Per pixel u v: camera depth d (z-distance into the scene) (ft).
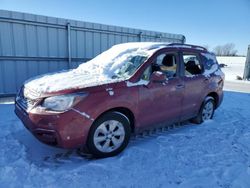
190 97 13.55
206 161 10.06
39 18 23.44
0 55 21.93
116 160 9.87
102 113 9.59
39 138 8.97
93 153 9.74
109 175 8.68
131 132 11.28
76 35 26.66
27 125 9.30
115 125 10.17
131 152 10.66
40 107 8.83
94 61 14.01
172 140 12.34
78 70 13.17
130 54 12.41
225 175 8.95
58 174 8.60
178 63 12.87
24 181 8.10
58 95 8.75
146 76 11.12
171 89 12.10
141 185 8.14
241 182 8.52
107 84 9.68
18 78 23.59
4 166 9.01
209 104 15.87
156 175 8.80
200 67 14.60
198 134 13.42
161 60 12.23
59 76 11.31
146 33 33.42
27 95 9.97
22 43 23.07
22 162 9.37
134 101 10.45
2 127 13.46
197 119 15.26
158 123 12.10
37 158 9.80
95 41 28.50
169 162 9.84
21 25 22.62
